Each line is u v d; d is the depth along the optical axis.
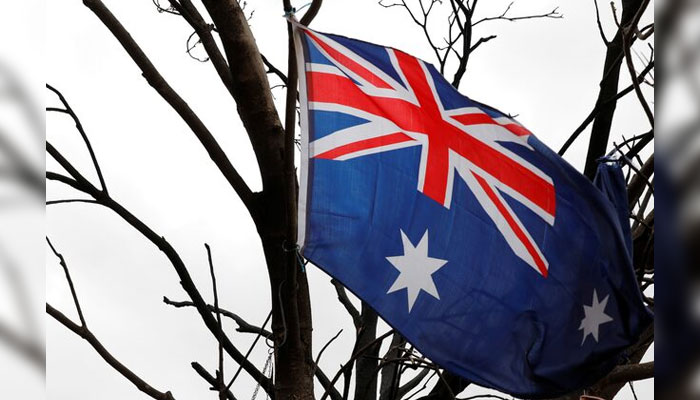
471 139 6.41
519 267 6.33
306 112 5.57
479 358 6.00
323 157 5.50
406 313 5.61
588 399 6.82
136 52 6.70
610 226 6.84
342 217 5.43
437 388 7.91
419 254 5.74
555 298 6.46
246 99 6.75
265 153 6.73
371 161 5.72
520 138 6.80
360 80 5.94
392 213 5.69
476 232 6.11
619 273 6.82
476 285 6.05
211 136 6.73
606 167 7.55
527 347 6.28
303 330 6.56
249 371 7.00
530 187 6.62
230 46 6.70
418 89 6.33
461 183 6.18
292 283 6.16
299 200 5.33
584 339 6.60
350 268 5.39
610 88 8.57
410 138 5.97
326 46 5.88
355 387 8.71
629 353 8.29
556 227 6.62
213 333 7.02
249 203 6.70
